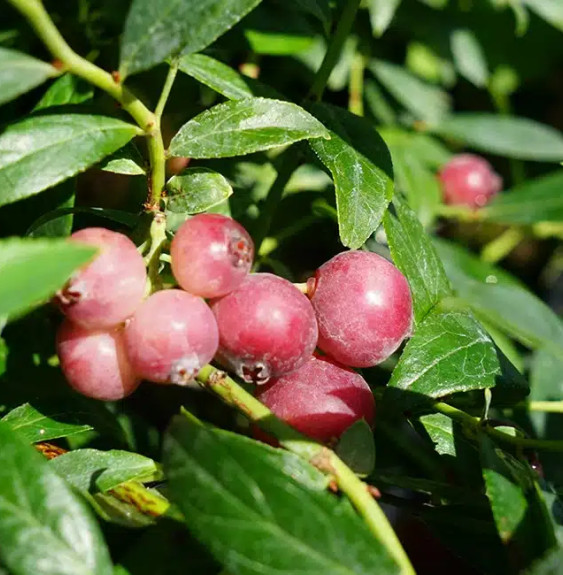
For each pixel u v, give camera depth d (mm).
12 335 187
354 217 166
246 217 206
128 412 195
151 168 158
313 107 185
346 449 153
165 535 147
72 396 175
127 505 153
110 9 214
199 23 147
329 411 158
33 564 133
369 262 165
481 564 164
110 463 156
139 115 151
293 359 154
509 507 149
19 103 202
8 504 135
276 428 150
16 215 184
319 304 163
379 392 180
